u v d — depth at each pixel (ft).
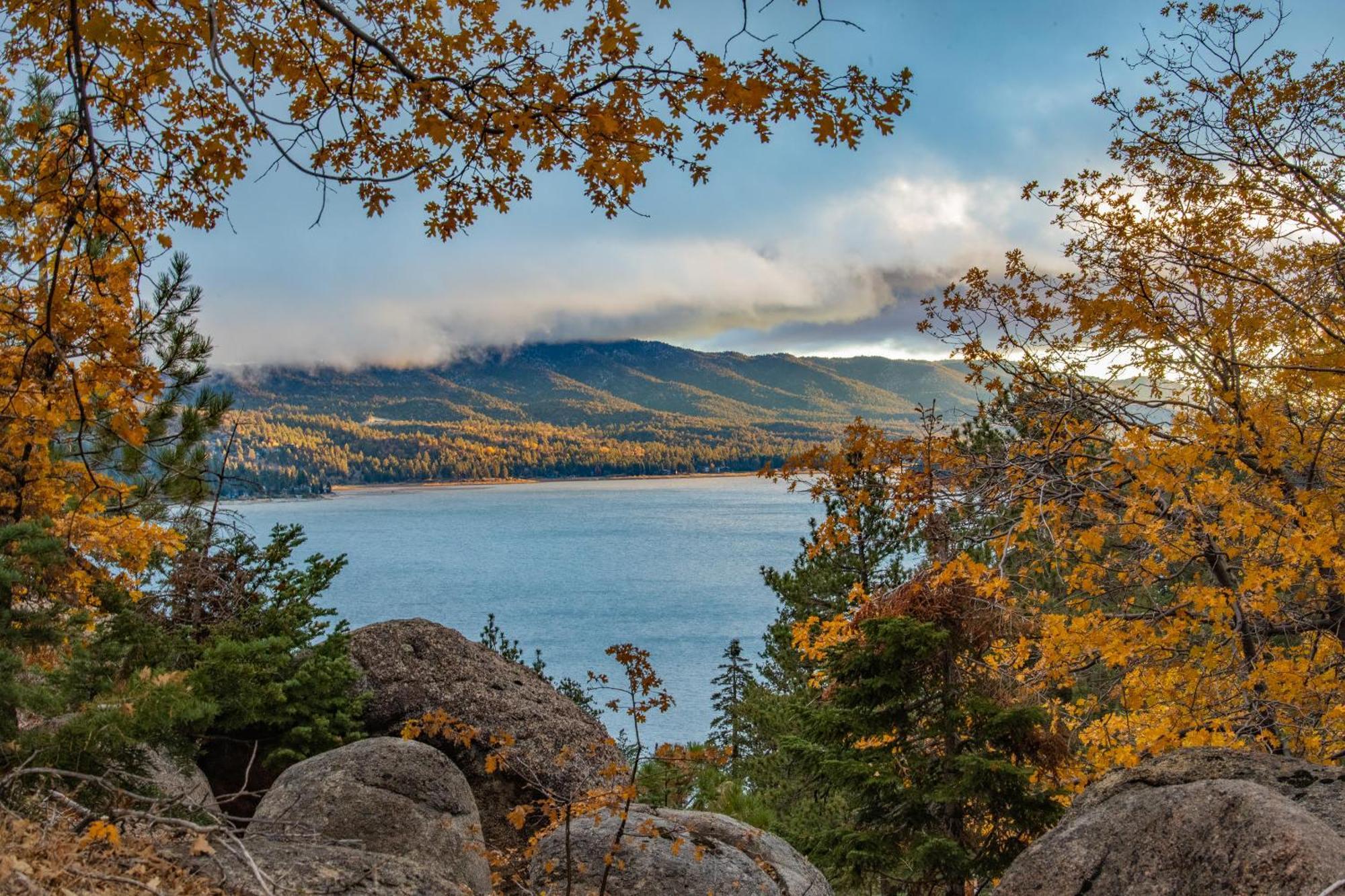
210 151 13.89
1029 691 26.48
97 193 12.42
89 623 17.31
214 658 23.77
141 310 16.08
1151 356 21.54
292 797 20.67
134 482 30.40
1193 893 12.26
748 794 38.93
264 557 31.37
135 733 14.71
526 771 29.27
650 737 174.70
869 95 11.82
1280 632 21.16
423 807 20.95
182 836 14.93
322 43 13.37
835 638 29.04
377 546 563.48
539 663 75.61
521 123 11.95
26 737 14.44
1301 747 20.15
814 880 22.62
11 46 13.29
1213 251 21.06
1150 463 18.57
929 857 27.09
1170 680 19.76
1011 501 20.76
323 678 28.32
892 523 42.78
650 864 19.72
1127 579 21.20
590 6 11.65
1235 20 20.13
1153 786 16.12
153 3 12.33
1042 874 14.24
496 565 483.10
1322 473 20.07
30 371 15.70
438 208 13.70
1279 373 20.89
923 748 30.25
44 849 12.29
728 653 97.14
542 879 19.52
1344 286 20.47
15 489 20.38
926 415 20.51
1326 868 11.32
